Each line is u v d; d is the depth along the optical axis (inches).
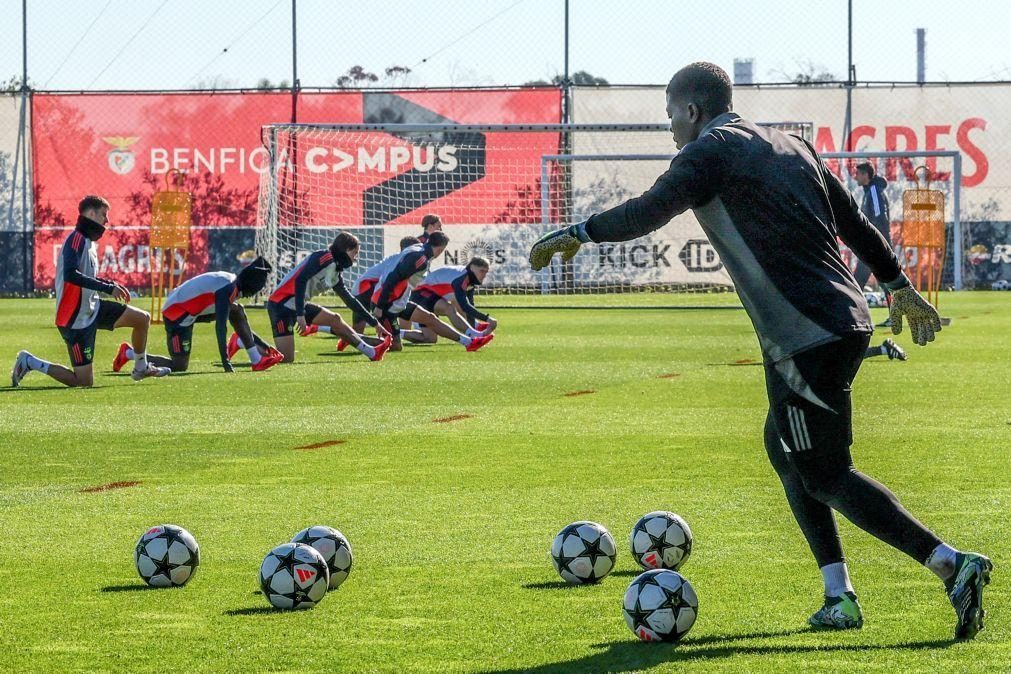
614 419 542.3
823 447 231.1
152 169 1657.2
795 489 243.1
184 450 468.4
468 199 1662.2
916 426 508.4
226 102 1649.9
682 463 430.0
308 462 440.1
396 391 659.4
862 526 230.7
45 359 848.3
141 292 1662.2
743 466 422.9
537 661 219.0
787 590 264.8
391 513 351.9
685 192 227.1
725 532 322.7
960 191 1681.8
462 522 339.3
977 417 534.3
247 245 1657.2
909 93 1680.6
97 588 273.1
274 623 244.5
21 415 569.6
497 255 1669.5
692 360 821.2
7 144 1659.7
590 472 414.3
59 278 678.5
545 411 572.1
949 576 225.0
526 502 366.0
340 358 868.0
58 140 1657.2
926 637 229.3
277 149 1486.2
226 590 270.8
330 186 1647.4
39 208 1660.9
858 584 267.9
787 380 230.5
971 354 832.9
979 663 213.8
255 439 494.6
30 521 344.5
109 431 517.7
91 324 686.5
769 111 1686.8
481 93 1653.5
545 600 260.2
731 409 572.7
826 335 226.4
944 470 407.8
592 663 217.3
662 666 214.7
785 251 228.4
